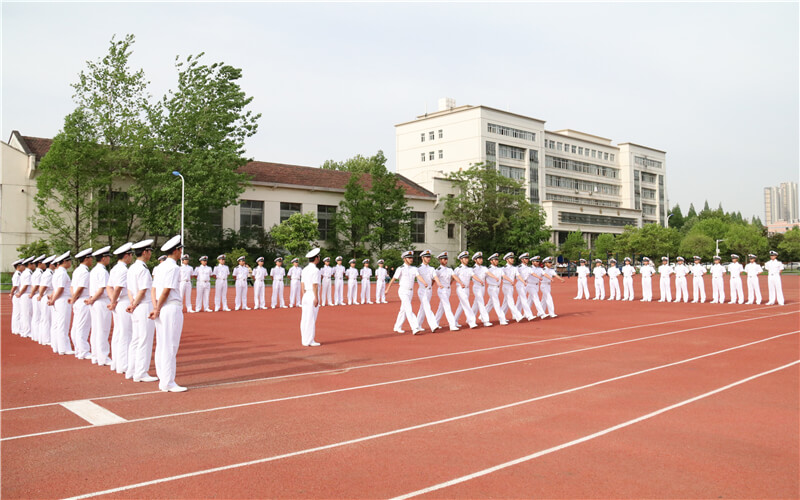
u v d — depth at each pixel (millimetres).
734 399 7391
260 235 45312
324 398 7566
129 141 36219
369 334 14805
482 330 15609
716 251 74125
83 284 10781
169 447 5555
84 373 9508
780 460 5121
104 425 6324
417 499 4309
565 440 5723
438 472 4859
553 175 84562
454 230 61375
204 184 36688
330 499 4320
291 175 51500
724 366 9805
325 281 26766
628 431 6016
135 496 4391
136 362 8719
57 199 34125
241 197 45781
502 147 74188
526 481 4652
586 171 91375
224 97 38438
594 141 93000
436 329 15711
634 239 69625
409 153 78375
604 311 21875
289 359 10781
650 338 13641
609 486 4547
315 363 10320
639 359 10586
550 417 6570
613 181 97062
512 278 18016
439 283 15305
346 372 9422
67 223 36938
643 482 4625
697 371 9344
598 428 6129
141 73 36750
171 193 35969
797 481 4641
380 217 49219
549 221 72938
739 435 5852
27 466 5047
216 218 44562
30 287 14727
